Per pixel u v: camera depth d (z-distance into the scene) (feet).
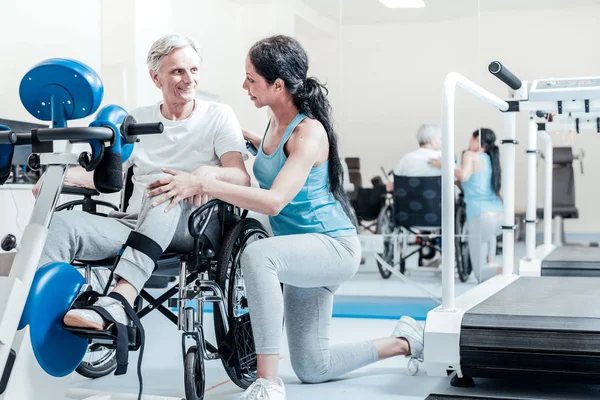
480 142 14.80
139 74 16.02
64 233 6.52
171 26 17.07
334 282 7.26
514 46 30.17
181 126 7.76
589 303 8.41
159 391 7.99
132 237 6.37
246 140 8.29
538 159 28.96
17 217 11.55
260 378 6.42
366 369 9.08
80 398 7.04
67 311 5.90
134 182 7.79
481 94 8.80
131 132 5.92
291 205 7.23
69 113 5.99
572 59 29.73
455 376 8.12
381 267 15.06
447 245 7.84
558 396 7.55
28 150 6.12
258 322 6.47
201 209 6.57
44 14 12.69
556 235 22.95
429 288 14.89
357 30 14.87
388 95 14.76
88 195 8.19
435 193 14.69
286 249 6.70
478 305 8.31
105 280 9.13
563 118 11.29
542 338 7.25
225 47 16.67
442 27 14.46
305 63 7.19
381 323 12.80
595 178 29.91
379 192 14.93
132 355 10.06
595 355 7.04
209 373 9.05
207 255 6.87
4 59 11.86
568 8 29.63
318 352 8.05
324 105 7.25
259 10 16.21
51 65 5.84
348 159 14.98
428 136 14.58
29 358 5.58
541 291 9.63
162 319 13.07
